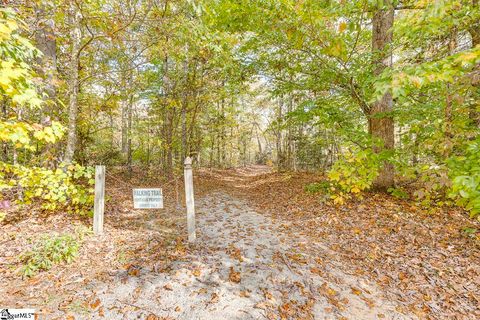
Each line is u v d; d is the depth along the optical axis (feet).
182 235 17.57
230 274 12.75
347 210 21.43
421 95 20.81
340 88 25.03
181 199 30.66
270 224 20.98
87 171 16.65
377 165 12.79
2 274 11.53
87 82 29.27
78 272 12.25
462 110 11.60
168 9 19.42
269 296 11.30
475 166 7.97
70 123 19.70
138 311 10.05
